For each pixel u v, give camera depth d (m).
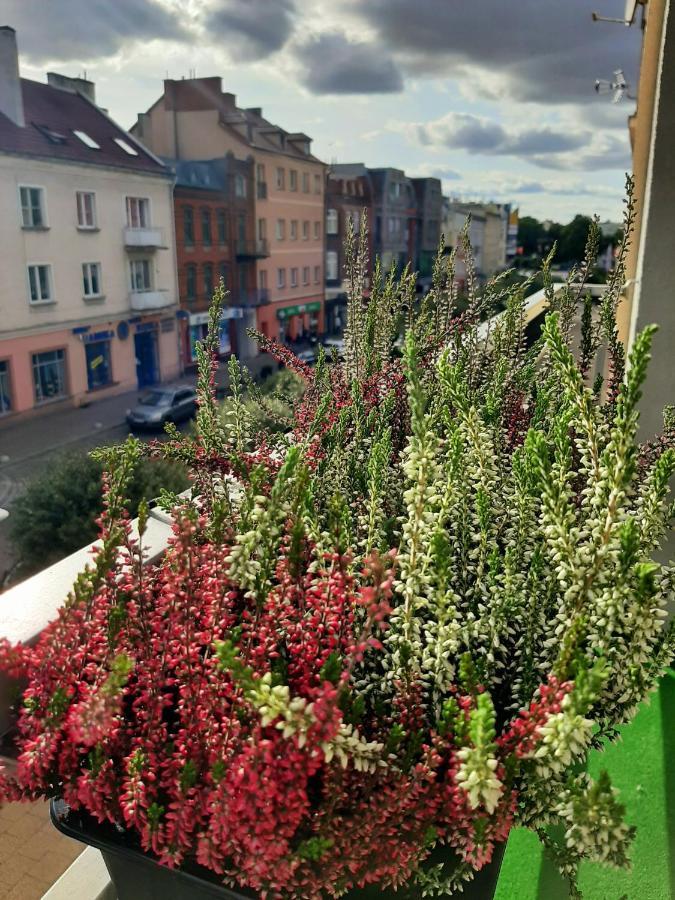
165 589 1.12
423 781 1.01
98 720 0.91
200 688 1.01
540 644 1.17
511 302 1.93
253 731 0.91
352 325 1.91
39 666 1.05
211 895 1.08
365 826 0.97
